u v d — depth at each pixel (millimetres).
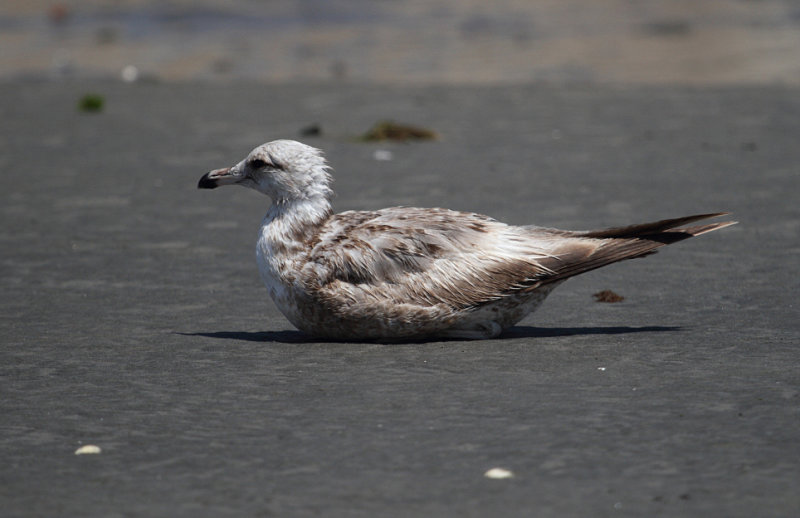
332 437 8438
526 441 8281
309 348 11055
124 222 17891
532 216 17766
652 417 8773
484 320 11117
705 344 10961
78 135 26625
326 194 11242
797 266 14320
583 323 11961
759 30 48562
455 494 7348
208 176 11375
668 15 56000
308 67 39375
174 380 10023
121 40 48125
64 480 7695
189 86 34562
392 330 10969
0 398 9562
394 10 59844
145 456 8133
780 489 7355
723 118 27594
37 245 16328
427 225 11094
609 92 32219
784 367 10094
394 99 31328
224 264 15156
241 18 56531
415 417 8859
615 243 10852
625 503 7172
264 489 7480
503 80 35781
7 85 35094
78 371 10367
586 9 59469
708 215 10688
